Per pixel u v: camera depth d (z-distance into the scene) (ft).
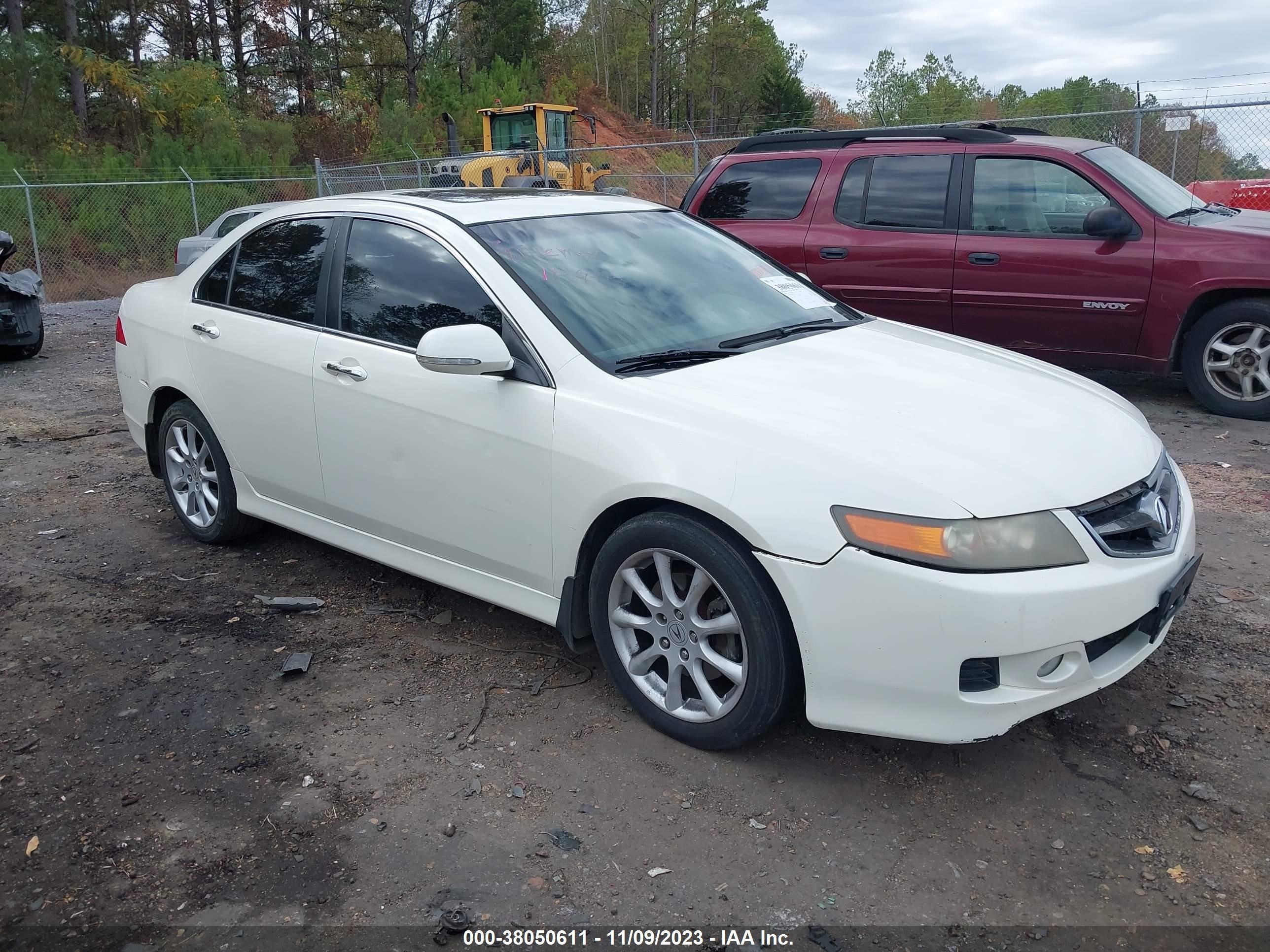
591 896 8.18
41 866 8.68
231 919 8.02
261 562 15.44
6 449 22.41
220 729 10.77
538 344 10.91
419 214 12.55
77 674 12.05
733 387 10.27
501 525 11.25
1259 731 10.27
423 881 8.39
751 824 9.02
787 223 25.40
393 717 10.94
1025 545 8.59
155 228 70.69
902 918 7.89
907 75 225.35
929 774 9.70
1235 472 18.45
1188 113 39.34
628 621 10.47
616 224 13.48
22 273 34.78
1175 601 9.53
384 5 144.87
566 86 165.48
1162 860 8.46
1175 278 21.45
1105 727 10.43
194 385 14.99
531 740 10.44
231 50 139.33
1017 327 23.30
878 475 8.83
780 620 9.26
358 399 12.44
